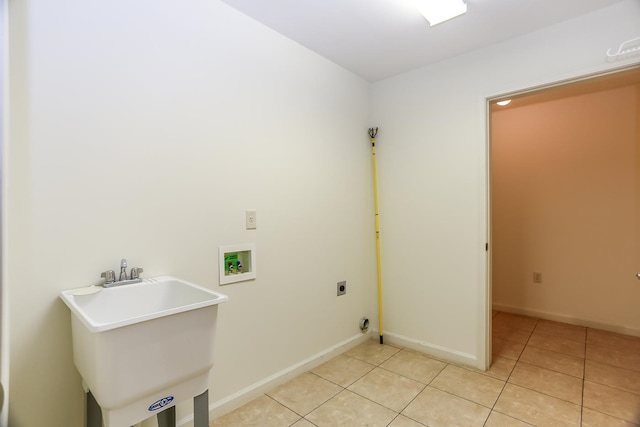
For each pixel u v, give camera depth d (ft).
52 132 4.16
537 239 11.21
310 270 7.68
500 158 11.89
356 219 8.99
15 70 3.90
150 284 4.75
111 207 4.66
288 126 7.16
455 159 7.92
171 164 5.29
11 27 3.87
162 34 5.19
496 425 5.55
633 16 5.82
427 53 7.78
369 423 5.65
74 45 4.33
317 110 7.84
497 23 6.55
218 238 5.91
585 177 10.27
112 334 3.16
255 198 6.51
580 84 6.63
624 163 9.64
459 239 7.89
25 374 4.00
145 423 4.93
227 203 6.05
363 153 9.26
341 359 8.14
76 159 4.35
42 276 4.09
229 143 6.08
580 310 10.44
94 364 3.24
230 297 6.11
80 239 4.38
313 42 7.29
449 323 8.08
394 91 9.03
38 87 4.05
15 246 3.91
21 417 3.98
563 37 6.50
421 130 8.50
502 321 10.90
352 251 8.86
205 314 3.87
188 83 5.49
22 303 3.96
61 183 4.23
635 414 5.80
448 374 7.33
